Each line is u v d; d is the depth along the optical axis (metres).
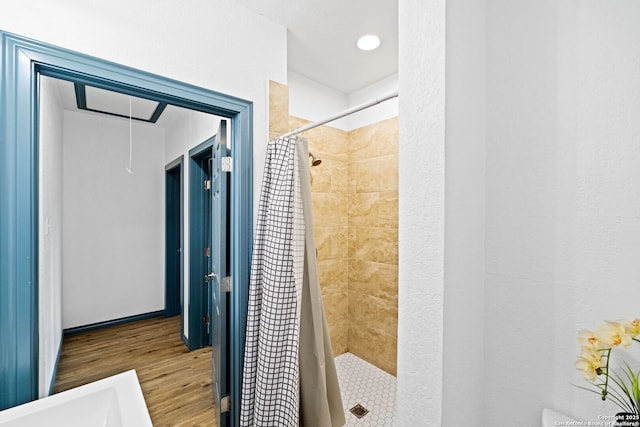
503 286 0.67
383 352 2.34
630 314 0.52
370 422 1.79
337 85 2.44
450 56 0.60
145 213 3.59
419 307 0.64
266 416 1.37
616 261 0.54
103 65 1.11
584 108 0.57
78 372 2.36
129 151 3.46
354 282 2.56
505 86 0.67
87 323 3.21
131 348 2.79
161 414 1.88
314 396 1.40
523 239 0.65
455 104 0.61
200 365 2.47
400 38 0.68
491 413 0.69
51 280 2.03
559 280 0.60
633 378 0.51
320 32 1.73
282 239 1.36
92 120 3.23
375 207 2.38
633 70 0.52
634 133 0.52
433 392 0.62
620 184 0.53
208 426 1.78
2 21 0.94
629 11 0.52
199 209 2.74
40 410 0.85
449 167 0.60
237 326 1.52
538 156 0.63
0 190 0.92
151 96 1.28
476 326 0.67
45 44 1.00
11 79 0.94
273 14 1.55
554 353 0.61
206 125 2.31
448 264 0.60
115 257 3.39
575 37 0.58
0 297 0.93
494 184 0.69
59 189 2.66
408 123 0.67
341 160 2.55
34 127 1.00
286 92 1.62
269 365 1.36
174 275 3.68
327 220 2.46
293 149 1.36
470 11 0.66
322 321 1.48
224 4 1.42
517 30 0.66
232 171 1.54
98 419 0.89
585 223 0.57
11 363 0.94
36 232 1.02
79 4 1.07
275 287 1.36
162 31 1.25
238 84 1.47
